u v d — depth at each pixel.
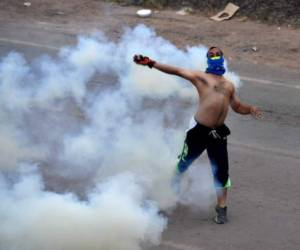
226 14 21.34
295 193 10.08
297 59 17.41
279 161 11.23
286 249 8.45
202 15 21.59
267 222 9.15
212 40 18.64
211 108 8.65
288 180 10.52
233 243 8.55
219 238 8.65
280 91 14.98
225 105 8.70
